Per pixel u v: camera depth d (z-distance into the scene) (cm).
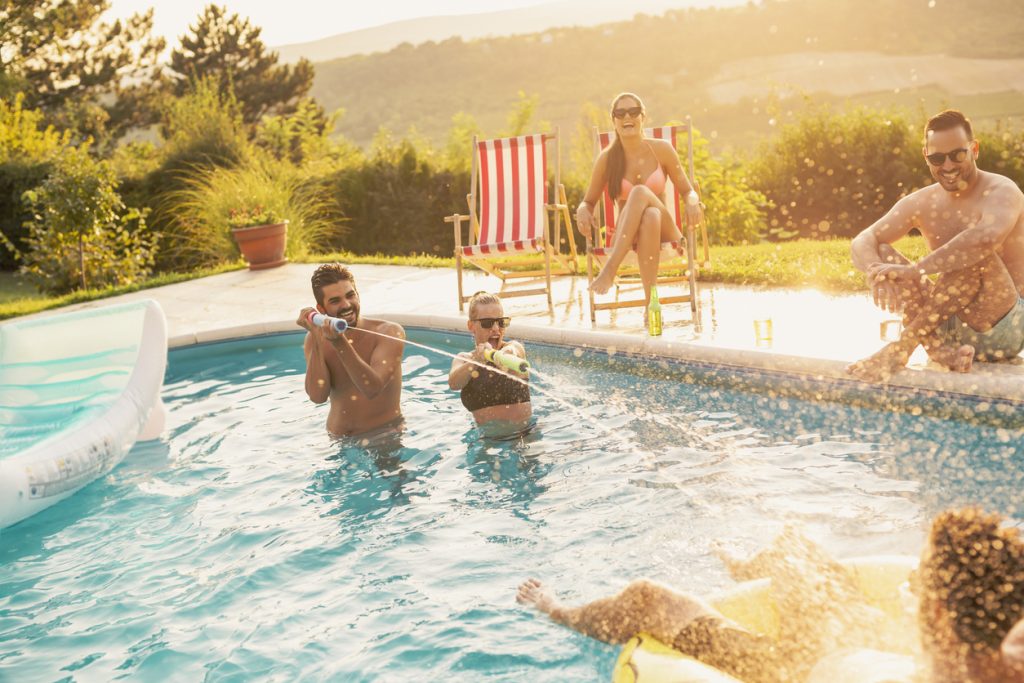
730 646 238
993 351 481
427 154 1961
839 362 507
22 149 1917
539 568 347
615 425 498
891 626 224
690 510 381
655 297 629
